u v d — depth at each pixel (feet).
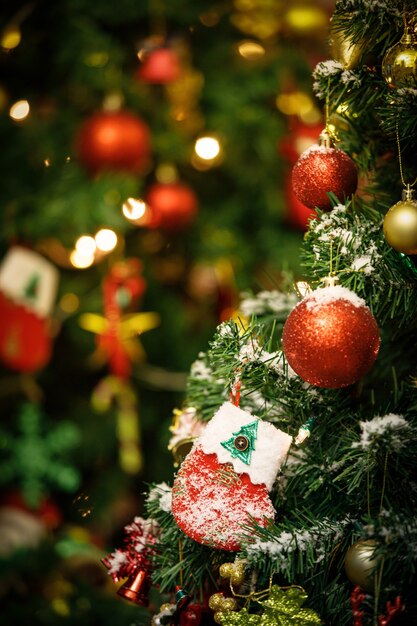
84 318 4.06
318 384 2.11
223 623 2.11
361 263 2.23
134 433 4.05
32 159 3.86
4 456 3.92
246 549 2.11
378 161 2.56
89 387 4.40
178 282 4.40
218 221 4.09
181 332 4.24
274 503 2.29
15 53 3.84
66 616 3.32
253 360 2.27
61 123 3.81
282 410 2.35
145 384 4.32
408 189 2.21
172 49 3.83
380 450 2.11
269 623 2.09
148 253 4.23
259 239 4.11
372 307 2.24
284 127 4.06
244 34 4.12
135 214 3.67
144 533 2.42
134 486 4.29
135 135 3.49
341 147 2.50
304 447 2.29
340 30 2.27
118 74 3.81
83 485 4.22
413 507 2.17
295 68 4.04
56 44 3.80
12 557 3.50
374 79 2.33
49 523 3.89
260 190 4.12
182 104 3.94
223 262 4.08
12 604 3.37
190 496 2.17
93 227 3.83
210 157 3.83
